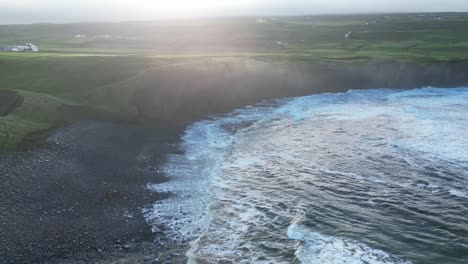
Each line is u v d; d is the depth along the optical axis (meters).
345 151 34.78
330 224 22.06
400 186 27.22
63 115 39.69
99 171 29.59
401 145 35.59
